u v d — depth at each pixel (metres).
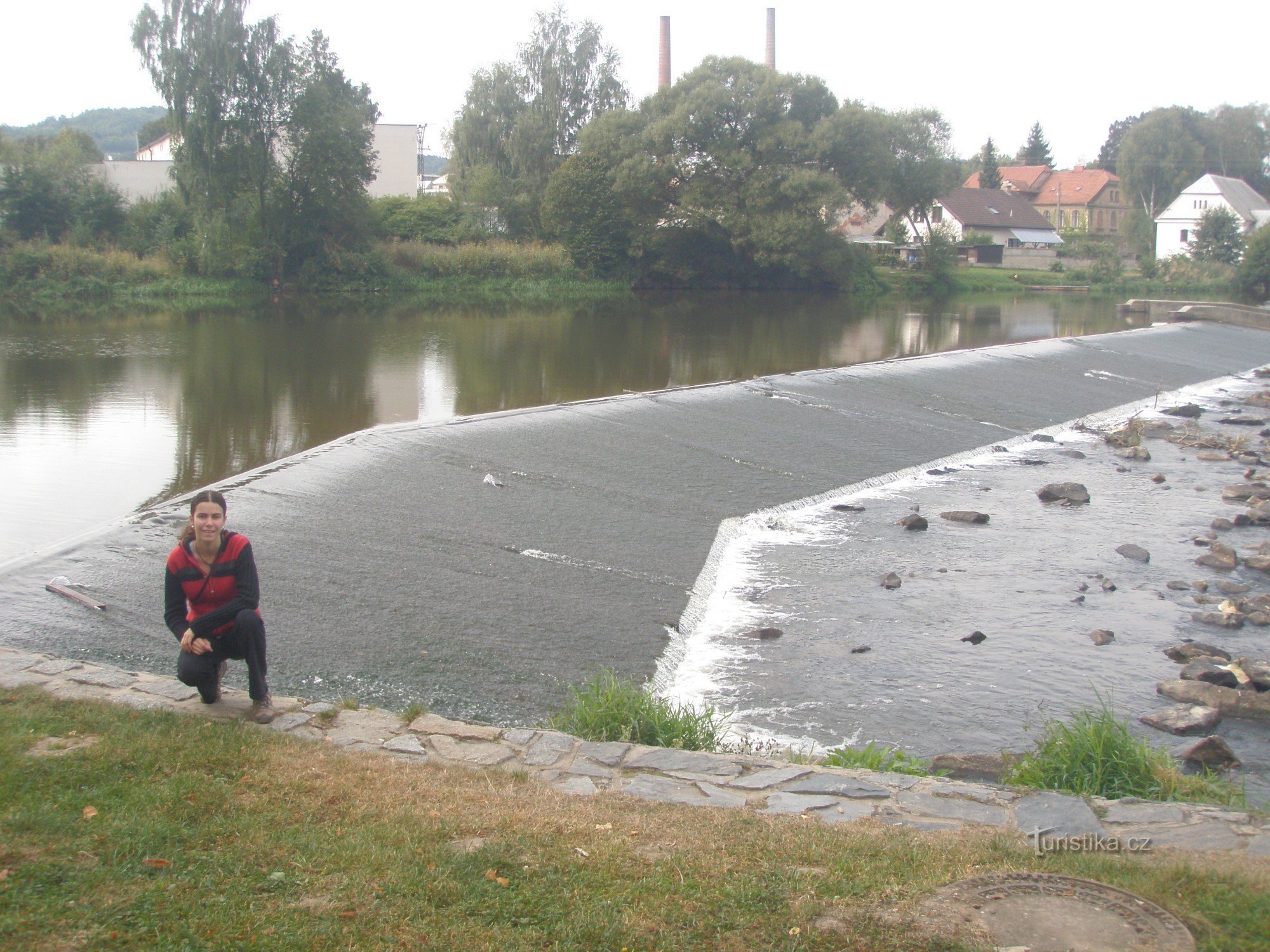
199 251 58.44
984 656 12.32
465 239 72.75
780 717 10.62
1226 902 4.94
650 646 12.10
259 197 58.91
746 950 4.53
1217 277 88.19
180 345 35.75
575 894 4.96
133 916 4.56
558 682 10.93
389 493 15.70
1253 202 102.12
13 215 60.22
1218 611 13.66
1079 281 87.88
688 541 15.78
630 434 21.00
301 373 30.11
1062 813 6.45
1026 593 14.48
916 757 9.72
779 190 65.12
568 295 65.81
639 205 69.12
